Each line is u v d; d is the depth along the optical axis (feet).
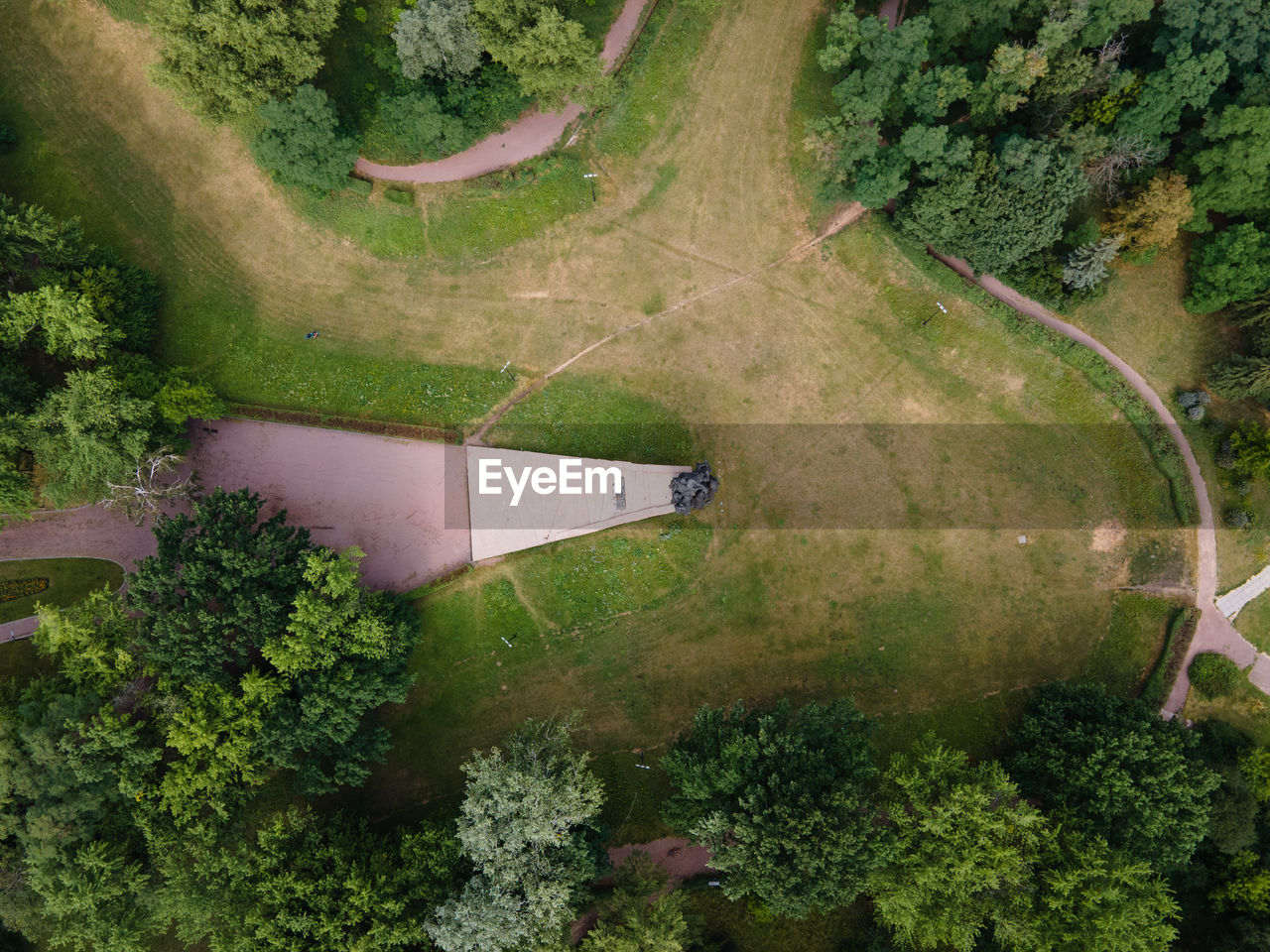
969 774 179.22
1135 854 179.01
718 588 216.13
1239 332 213.46
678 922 176.65
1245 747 203.82
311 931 169.07
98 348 191.72
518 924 167.12
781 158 219.20
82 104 216.54
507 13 187.01
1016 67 187.93
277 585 186.29
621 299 221.25
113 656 181.57
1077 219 214.90
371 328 219.61
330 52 213.46
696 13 217.97
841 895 163.94
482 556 215.51
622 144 219.41
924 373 219.00
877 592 215.92
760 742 175.73
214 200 218.18
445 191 217.97
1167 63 191.42
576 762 181.57
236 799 180.86
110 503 192.85
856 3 218.59
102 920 170.40
